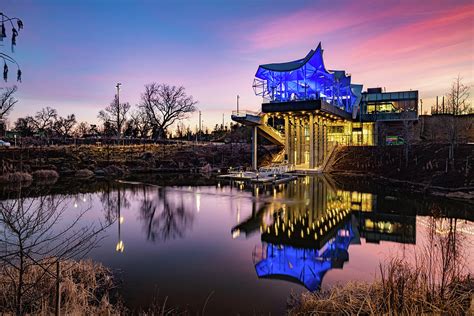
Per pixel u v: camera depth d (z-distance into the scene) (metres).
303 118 45.47
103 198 21.84
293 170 39.59
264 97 45.34
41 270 7.22
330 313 6.30
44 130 73.94
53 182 30.28
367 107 52.34
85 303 6.81
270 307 7.10
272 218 15.99
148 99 69.31
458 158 30.45
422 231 13.55
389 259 10.16
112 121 73.19
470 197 20.55
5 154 36.28
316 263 9.97
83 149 45.00
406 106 50.12
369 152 41.81
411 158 34.94
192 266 9.55
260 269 9.38
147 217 16.20
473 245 10.32
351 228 14.21
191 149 52.91
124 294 7.64
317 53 37.19
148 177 36.03
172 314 6.74
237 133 80.31
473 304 5.68
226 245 11.70
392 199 21.16
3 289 6.31
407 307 5.63
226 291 7.88
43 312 5.70
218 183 29.97
